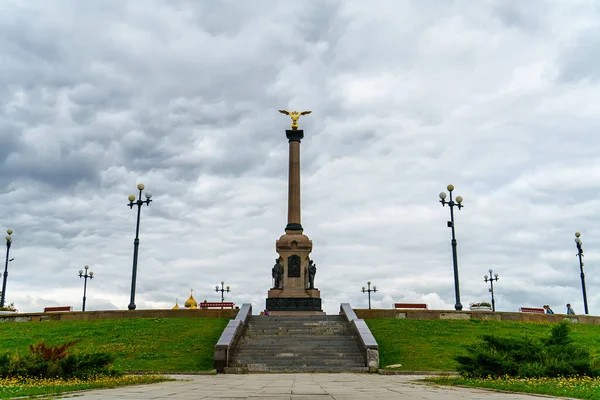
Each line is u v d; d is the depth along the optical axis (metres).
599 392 13.91
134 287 41.75
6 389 14.92
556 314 41.91
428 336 34.00
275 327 34.94
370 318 39.72
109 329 36.03
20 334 35.66
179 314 40.25
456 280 42.50
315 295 48.38
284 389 15.69
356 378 22.23
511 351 19.86
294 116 54.38
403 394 13.87
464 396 13.20
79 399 11.98
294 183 51.97
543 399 12.38
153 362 27.72
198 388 16.14
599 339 34.44
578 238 49.72
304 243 49.53
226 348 27.36
